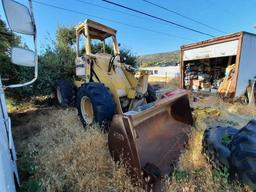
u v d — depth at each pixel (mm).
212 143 1676
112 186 1442
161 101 1933
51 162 1754
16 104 4320
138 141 1827
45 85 4426
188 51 6664
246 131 1314
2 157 974
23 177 1660
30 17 1212
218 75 6688
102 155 1761
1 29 3293
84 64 3322
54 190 1414
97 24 3078
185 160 1767
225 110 4020
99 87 2467
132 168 1386
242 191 1254
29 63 1248
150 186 1394
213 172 1542
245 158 1187
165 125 2371
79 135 2248
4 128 1372
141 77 2936
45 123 3023
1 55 3562
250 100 5051
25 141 2441
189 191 1373
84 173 1583
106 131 2311
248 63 5156
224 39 5246
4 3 1085
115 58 3262
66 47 5609
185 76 7145
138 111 1554
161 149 1950
